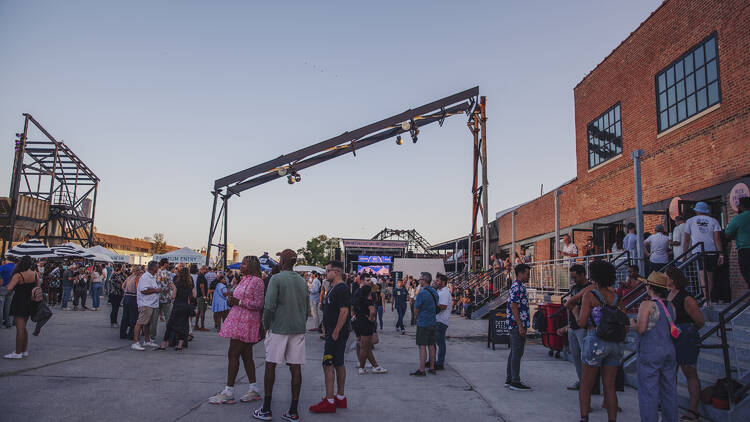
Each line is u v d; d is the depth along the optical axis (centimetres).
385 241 5091
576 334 672
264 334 613
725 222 1003
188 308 974
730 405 529
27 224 3341
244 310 592
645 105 1336
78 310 1736
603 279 514
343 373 587
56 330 1141
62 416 495
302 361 528
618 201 1480
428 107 2041
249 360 602
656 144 1275
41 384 622
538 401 632
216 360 870
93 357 825
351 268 5038
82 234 4978
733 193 976
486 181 2125
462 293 2288
